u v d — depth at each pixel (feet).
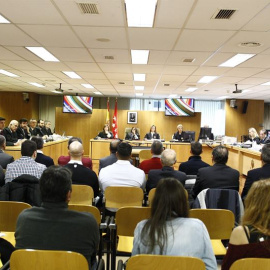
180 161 25.02
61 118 38.40
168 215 4.37
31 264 4.11
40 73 24.47
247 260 3.90
